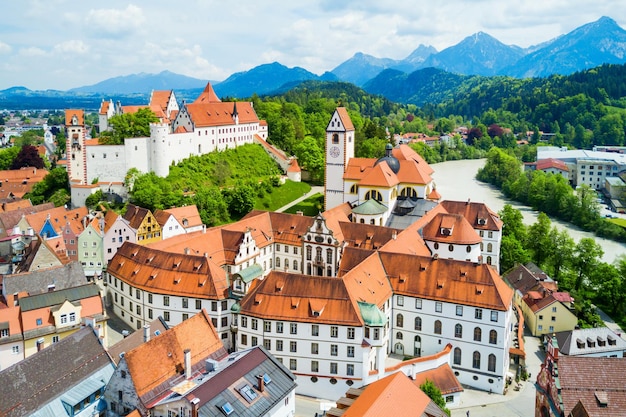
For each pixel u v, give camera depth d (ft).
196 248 453.17
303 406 343.67
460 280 389.39
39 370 273.33
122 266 439.63
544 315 460.14
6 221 602.85
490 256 559.79
